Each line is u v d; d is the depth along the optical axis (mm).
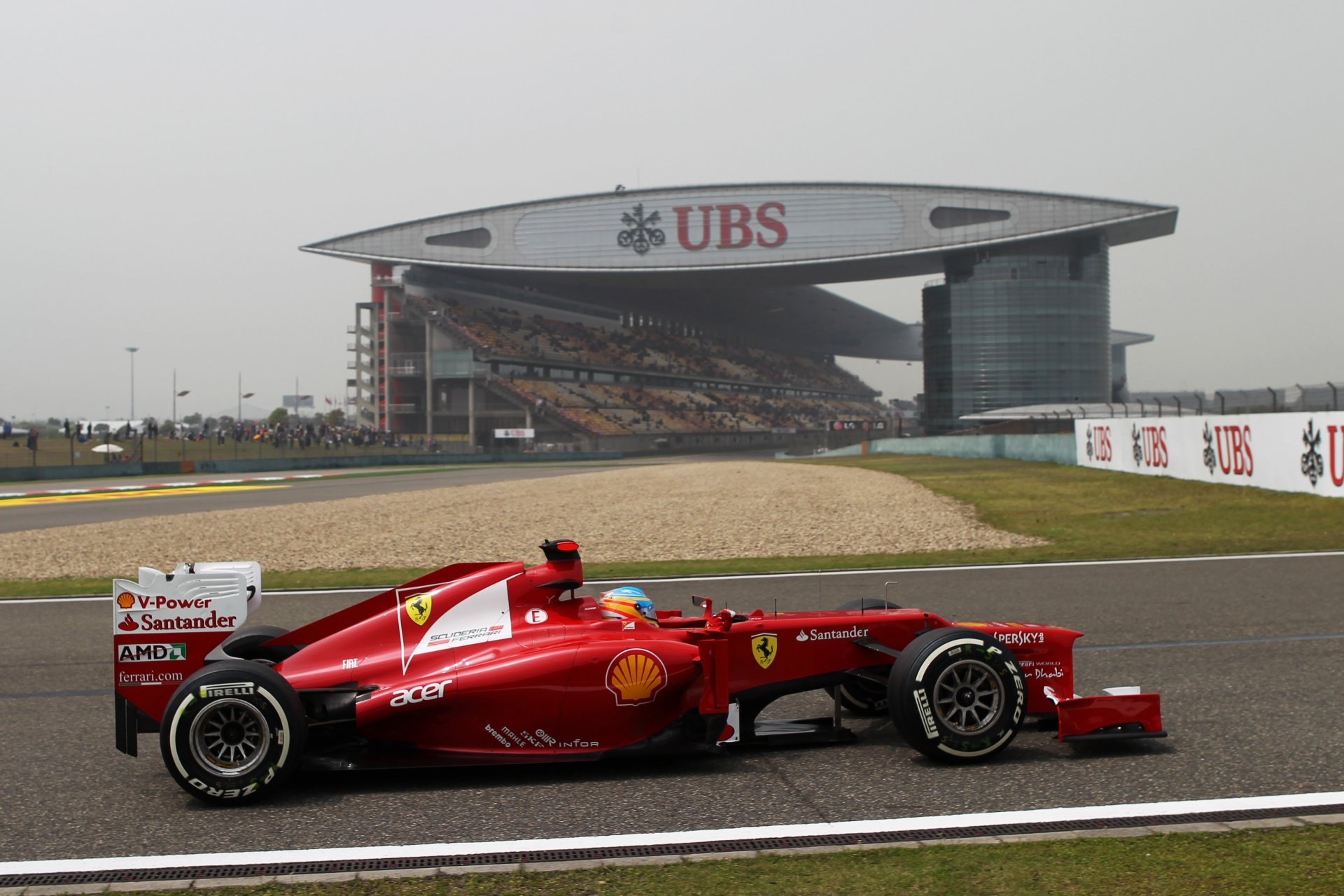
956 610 9148
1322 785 4473
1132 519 17031
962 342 99188
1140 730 5094
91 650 8320
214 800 4488
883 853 3805
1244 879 3477
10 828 4262
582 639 5137
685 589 10914
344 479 46938
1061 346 97875
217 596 4949
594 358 112312
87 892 3570
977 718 5039
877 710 6078
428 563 14062
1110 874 3545
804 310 147500
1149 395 107562
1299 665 6816
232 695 4488
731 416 120438
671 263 108438
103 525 21016
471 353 97875
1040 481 26578
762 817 4246
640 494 26703
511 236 109312
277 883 3627
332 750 4891
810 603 9758
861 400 186375
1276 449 19266
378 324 106125
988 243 100625
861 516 19219
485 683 4867
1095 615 8812
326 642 5172
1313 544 13250
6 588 12336
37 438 56750
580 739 4965
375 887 3572
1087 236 101062
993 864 3660
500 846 3959
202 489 38531
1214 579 10664
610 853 3871
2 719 6180
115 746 5578
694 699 5211
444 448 87688
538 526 18781
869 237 104875
